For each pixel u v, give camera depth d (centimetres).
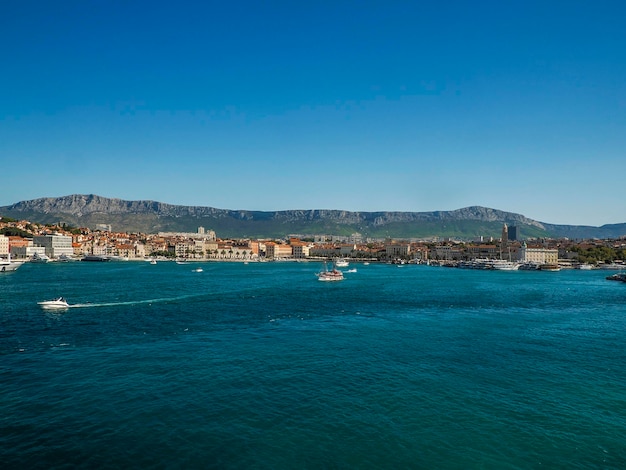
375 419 5297
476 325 10856
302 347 8431
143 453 4475
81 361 7356
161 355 7762
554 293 18738
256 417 5288
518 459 4541
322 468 4316
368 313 12656
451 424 5212
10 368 6950
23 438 4712
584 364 7500
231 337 9238
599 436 5003
